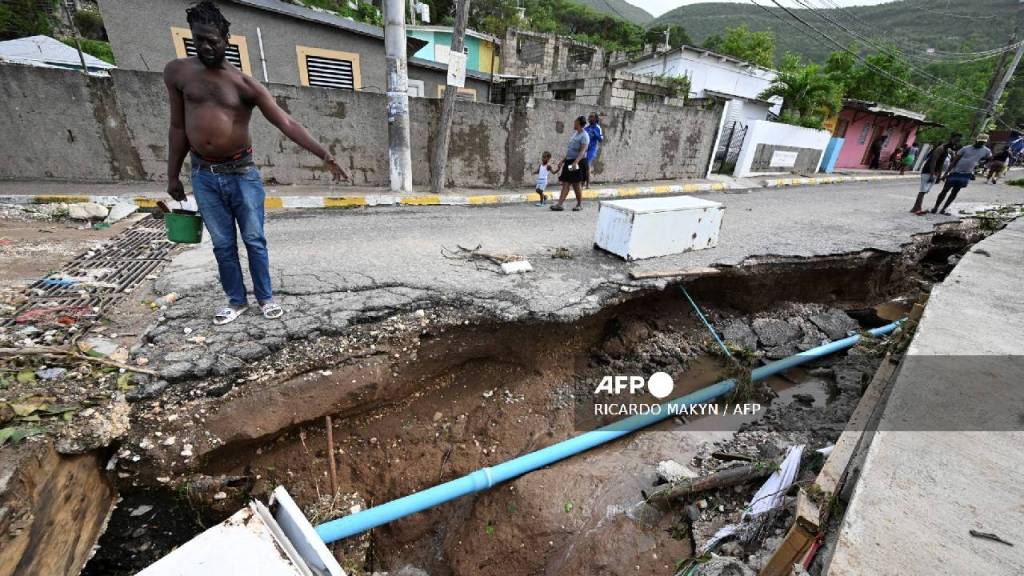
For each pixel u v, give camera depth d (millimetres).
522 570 2969
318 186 8312
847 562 1572
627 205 5000
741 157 14289
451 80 7590
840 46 15547
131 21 9109
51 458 2094
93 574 2311
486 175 9570
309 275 4145
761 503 2914
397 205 7773
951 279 4438
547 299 4059
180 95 2553
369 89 11344
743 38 28531
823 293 6258
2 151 6906
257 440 2729
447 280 4227
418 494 2957
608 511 3191
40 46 15688
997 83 19844
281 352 3043
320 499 2914
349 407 3074
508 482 3330
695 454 3863
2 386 2402
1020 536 1673
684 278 4770
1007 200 12195
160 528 2506
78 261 4191
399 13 7219
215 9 2387
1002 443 2166
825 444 3682
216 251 2963
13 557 1752
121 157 7340
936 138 28516
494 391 3891
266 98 2678
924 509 1787
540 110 9578
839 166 21234
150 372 2695
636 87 12836
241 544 1354
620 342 4727
